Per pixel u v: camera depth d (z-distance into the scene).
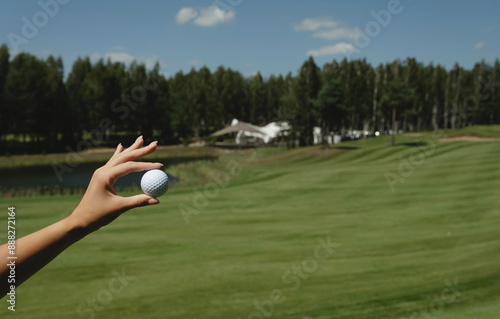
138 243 12.84
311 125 64.06
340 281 9.20
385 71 88.56
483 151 32.69
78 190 29.94
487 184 21.05
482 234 12.86
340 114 55.69
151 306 8.05
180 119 82.31
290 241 13.04
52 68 66.56
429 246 11.95
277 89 109.25
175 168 44.69
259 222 15.98
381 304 7.68
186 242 13.00
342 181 25.34
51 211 17.44
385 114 58.25
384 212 17.23
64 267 10.54
